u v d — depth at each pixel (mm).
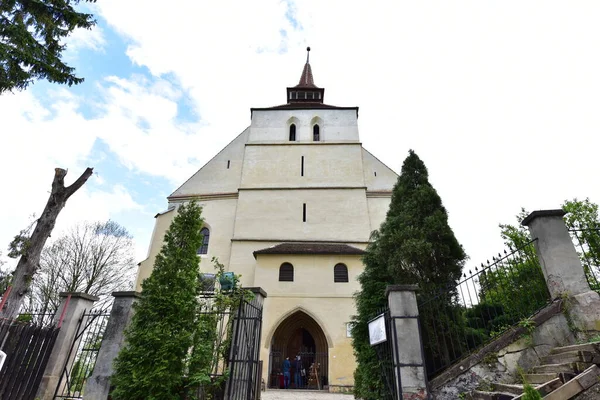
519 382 6145
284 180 24969
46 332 7980
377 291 9234
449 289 7492
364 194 23922
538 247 7094
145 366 6941
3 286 10922
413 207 9508
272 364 18266
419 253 8164
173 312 7492
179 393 7066
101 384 7582
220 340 8344
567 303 6434
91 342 8867
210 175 26359
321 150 26125
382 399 7449
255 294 9242
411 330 6652
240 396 7516
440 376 6410
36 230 9648
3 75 8969
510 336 6543
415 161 10789
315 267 19359
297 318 19172
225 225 24062
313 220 23109
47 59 9844
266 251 19828
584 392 4832
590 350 5352
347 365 16875
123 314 8391
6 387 6906
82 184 10461
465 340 7645
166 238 8555
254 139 27141
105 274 29969
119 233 32500
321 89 33188
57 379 8359
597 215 22812
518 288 7871
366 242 22109
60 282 27406
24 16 9883
